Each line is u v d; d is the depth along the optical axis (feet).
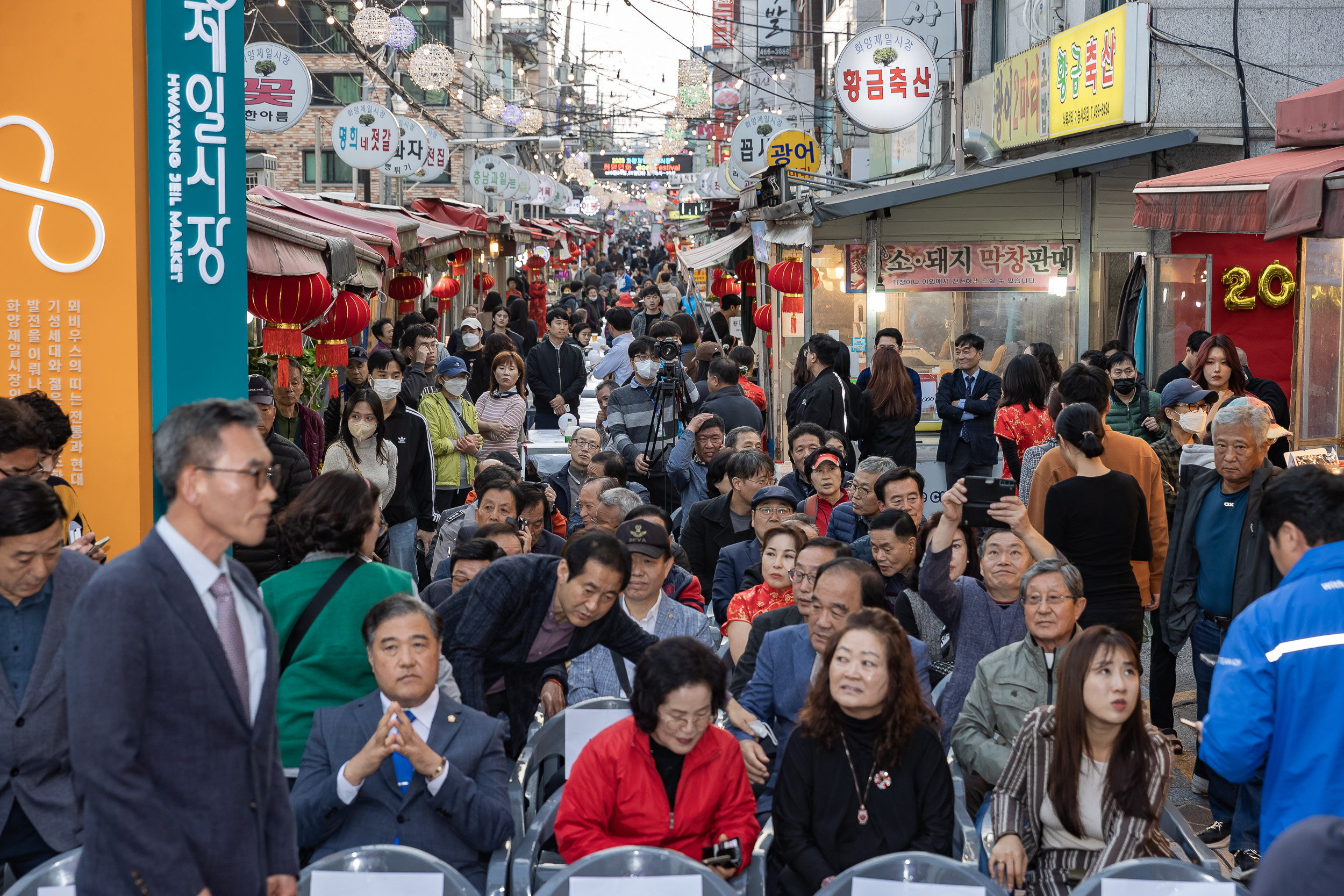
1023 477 24.68
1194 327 40.14
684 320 48.85
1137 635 19.26
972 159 57.82
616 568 14.70
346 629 14.30
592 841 13.06
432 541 29.17
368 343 49.88
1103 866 12.62
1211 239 40.63
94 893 9.05
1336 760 11.34
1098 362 29.84
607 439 35.94
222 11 18.99
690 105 94.27
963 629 17.16
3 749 12.48
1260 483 18.20
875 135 75.51
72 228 18.67
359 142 56.03
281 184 114.73
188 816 9.33
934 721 13.89
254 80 41.86
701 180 83.10
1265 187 27.25
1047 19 49.85
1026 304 43.21
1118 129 44.06
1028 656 15.34
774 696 15.81
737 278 80.33
